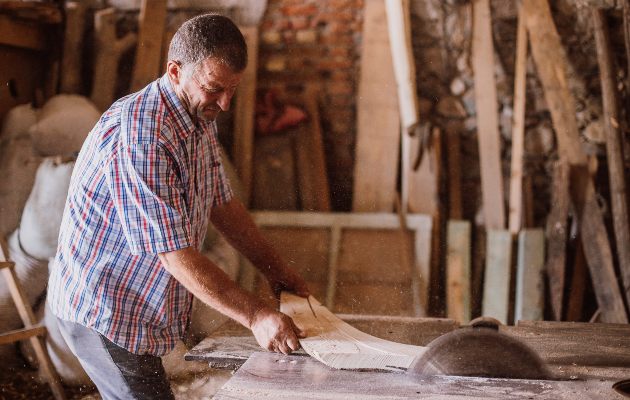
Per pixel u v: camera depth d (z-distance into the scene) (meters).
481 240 3.32
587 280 3.20
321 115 3.51
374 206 3.35
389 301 3.24
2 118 3.27
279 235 3.37
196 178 1.53
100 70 3.45
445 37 3.31
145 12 3.47
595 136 3.18
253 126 3.48
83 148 1.46
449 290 3.21
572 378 1.27
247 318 1.42
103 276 1.45
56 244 2.83
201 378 2.77
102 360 1.51
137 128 1.33
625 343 1.62
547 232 3.21
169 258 1.36
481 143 3.28
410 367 1.29
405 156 3.31
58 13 3.43
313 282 3.32
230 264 3.16
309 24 3.49
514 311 3.19
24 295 2.62
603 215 3.20
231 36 1.32
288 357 1.41
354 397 1.16
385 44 3.36
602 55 3.04
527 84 3.26
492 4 3.25
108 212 1.41
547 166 3.28
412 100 3.23
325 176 3.43
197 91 1.36
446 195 3.35
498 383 1.22
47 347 2.67
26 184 3.05
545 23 3.13
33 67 3.53
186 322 1.66
